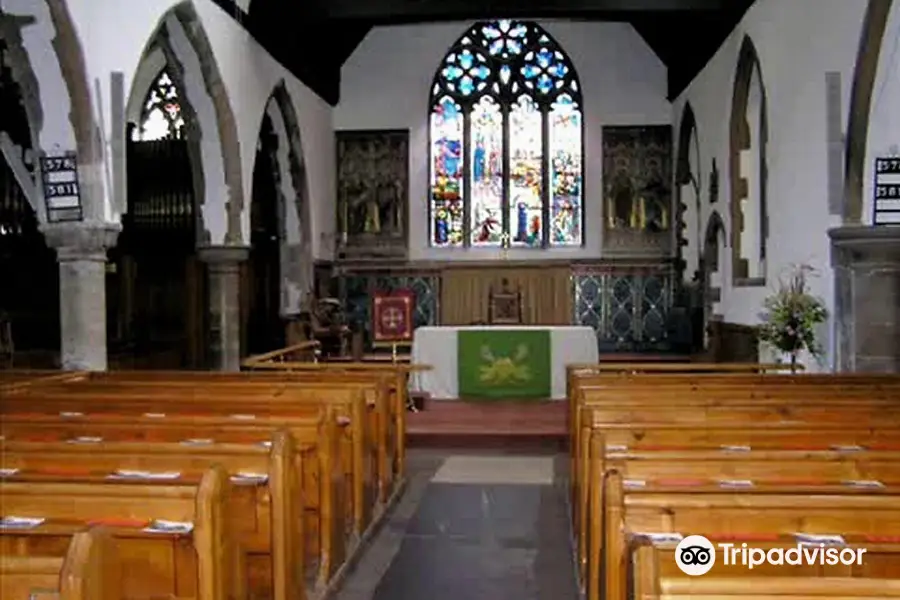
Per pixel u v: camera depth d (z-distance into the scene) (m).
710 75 15.00
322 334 15.14
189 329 14.88
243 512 4.35
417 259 18.58
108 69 9.04
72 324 8.95
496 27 18.73
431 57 18.72
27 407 6.12
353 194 18.66
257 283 16.00
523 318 17.86
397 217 18.61
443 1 14.61
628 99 18.53
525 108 18.72
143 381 7.70
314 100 17.05
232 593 3.76
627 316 18.19
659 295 18.19
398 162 18.66
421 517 7.27
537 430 10.76
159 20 10.18
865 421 5.16
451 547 6.43
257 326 15.93
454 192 18.75
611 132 18.53
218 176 12.51
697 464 3.99
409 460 9.74
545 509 7.52
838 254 9.19
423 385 12.84
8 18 8.41
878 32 8.35
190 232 14.87
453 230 18.77
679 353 17.33
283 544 4.33
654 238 18.34
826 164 9.44
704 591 2.20
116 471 4.23
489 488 8.33
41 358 13.48
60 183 8.84
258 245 16.03
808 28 10.08
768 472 3.97
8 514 3.50
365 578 5.75
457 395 12.80
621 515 3.22
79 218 8.85
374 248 18.59
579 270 18.22
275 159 15.74
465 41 18.83
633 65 18.52
